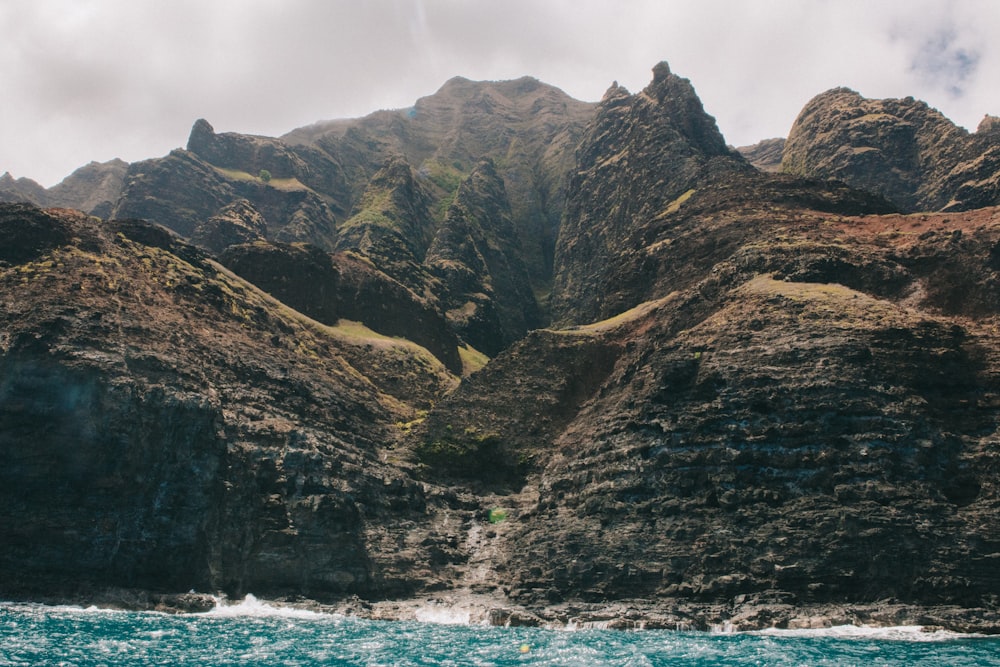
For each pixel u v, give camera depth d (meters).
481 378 113.88
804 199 136.62
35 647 52.09
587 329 120.00
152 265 110.00
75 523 74.06
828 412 80.75
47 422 76.25
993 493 74.81
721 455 81.81
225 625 65.88
